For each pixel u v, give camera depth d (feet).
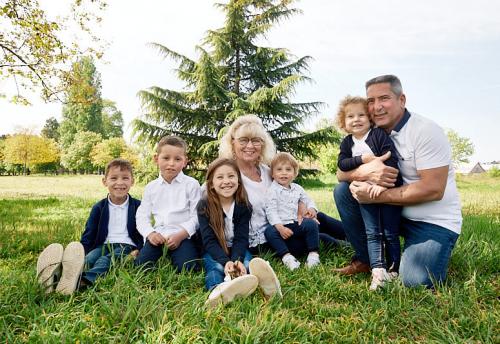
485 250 10.96
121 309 6.61
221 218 10.01
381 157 9.22
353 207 9.86
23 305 7.09
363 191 9.20
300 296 8.19
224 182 9.96
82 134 193.26
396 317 7.08
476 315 7.08
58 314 6.61
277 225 10.95
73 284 7.75
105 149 176.24
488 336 6.10
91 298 7.32
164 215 11.07
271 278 7.66
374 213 9.41
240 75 58.03
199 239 10.80
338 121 11.09
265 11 55.26
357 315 7.21
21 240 13.56
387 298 8.07
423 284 8.47
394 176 9.07
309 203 12.07
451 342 6.00
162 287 8.19
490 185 80.74
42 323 6.20
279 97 51.37
